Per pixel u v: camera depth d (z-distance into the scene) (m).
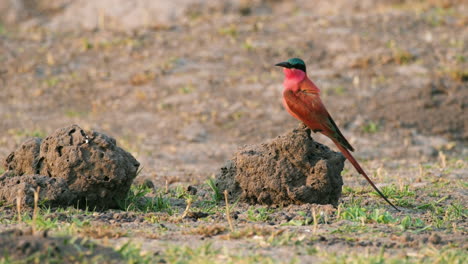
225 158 15.30
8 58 21.50
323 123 8.26
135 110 18.44
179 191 10.45
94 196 8.62
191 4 27.88
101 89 19.61
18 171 9.04
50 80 20.17
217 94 18.86
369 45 20.80
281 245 6.60
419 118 17.47
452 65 19.48
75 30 24.78
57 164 8.61
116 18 28.39
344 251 6.47
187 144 16.33
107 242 6.40
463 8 24.53
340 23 22.80
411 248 6.68
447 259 6.18
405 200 9.82
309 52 20.78
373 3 27.14
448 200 10.02
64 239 6.05
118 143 16.12
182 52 21.34
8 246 5.73
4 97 19.30
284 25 23.03
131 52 21.45
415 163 14.59
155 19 27.58
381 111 17.72
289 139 9.00
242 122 17.52
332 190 9.16
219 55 21.00
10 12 29.22
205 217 8.23
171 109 18.31
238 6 27.91
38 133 16.55
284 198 9.05
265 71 19.98
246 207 9.09
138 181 10.93
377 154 15.61
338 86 18.86
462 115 17.59
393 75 19.30
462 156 15.70
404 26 22.28
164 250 6.31
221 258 6.10
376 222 7.98
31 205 8.10
